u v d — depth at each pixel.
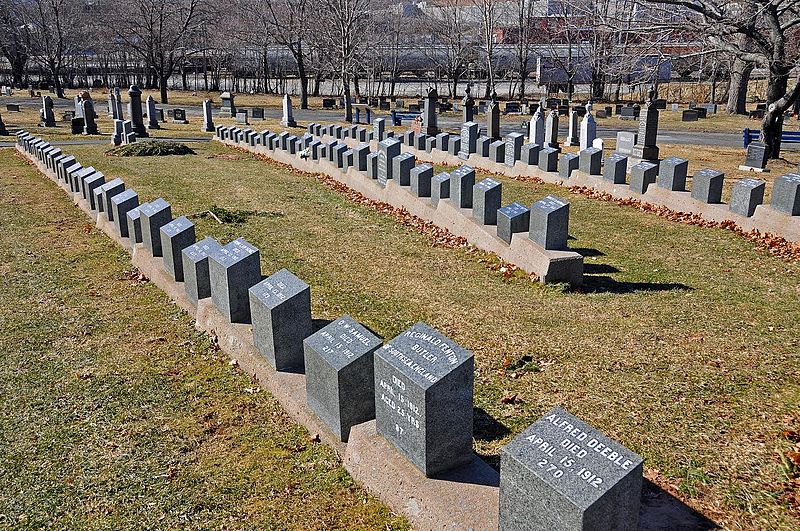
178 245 10.17
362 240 13.58
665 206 15.74
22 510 5.48
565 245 10.93
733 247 12.74
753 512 5.10
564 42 58.16
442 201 14.19
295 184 20.12
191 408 7.00
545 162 20.05
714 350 8.02
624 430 6.26
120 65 92.00
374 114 49.62
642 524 4.95
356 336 6.25
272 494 5.60
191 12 62.66
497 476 5.23
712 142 32.97
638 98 67.31
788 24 21.42
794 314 9.28
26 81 78.94
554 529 3.99
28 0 86.69
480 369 7.62
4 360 8.17
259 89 80.69
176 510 5.44
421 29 69.25
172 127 40.56
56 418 6.84
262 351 7.47
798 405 6.69
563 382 7.26
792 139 31.42
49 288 10.80
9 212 16.38
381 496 5.41
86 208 16.09
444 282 10.88
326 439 6.23
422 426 5.10
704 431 6.23
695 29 21.19
